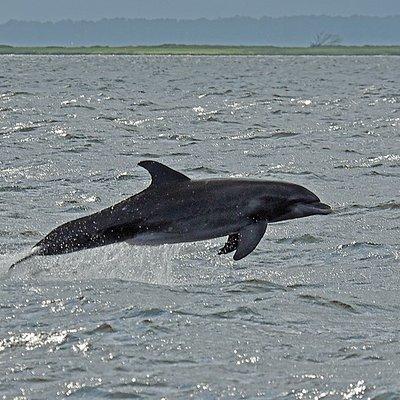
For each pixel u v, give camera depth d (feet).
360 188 299.99
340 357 144.46
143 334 153.28
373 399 128.47
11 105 626.64
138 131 472.03
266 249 217.77
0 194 282.15
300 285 187.11
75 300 170.91
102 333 153.38
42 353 144.97
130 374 136.77
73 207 264.52
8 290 177.78
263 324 159.94
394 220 248.93
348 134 459.73
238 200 180.96
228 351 146.41
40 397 128.98
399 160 359.25
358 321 163.12
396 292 182.09
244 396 129.70
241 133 463.83
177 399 128.67
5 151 379.55
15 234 229.25
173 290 179.93
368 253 214.48
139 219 181.98
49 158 360.28
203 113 585.22
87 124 501.97
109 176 318.86
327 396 129.70
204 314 164.66
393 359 143.43
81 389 131.64
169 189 183.73
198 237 181.98
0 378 135.23
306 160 363.35
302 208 182.39
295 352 146.51
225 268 200.13
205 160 367.66
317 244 222.48
